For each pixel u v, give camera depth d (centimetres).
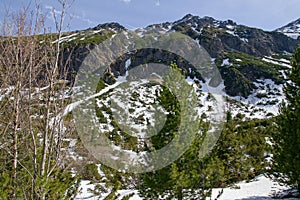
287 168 984
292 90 1056
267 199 1054
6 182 489
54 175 532
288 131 989
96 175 1242
